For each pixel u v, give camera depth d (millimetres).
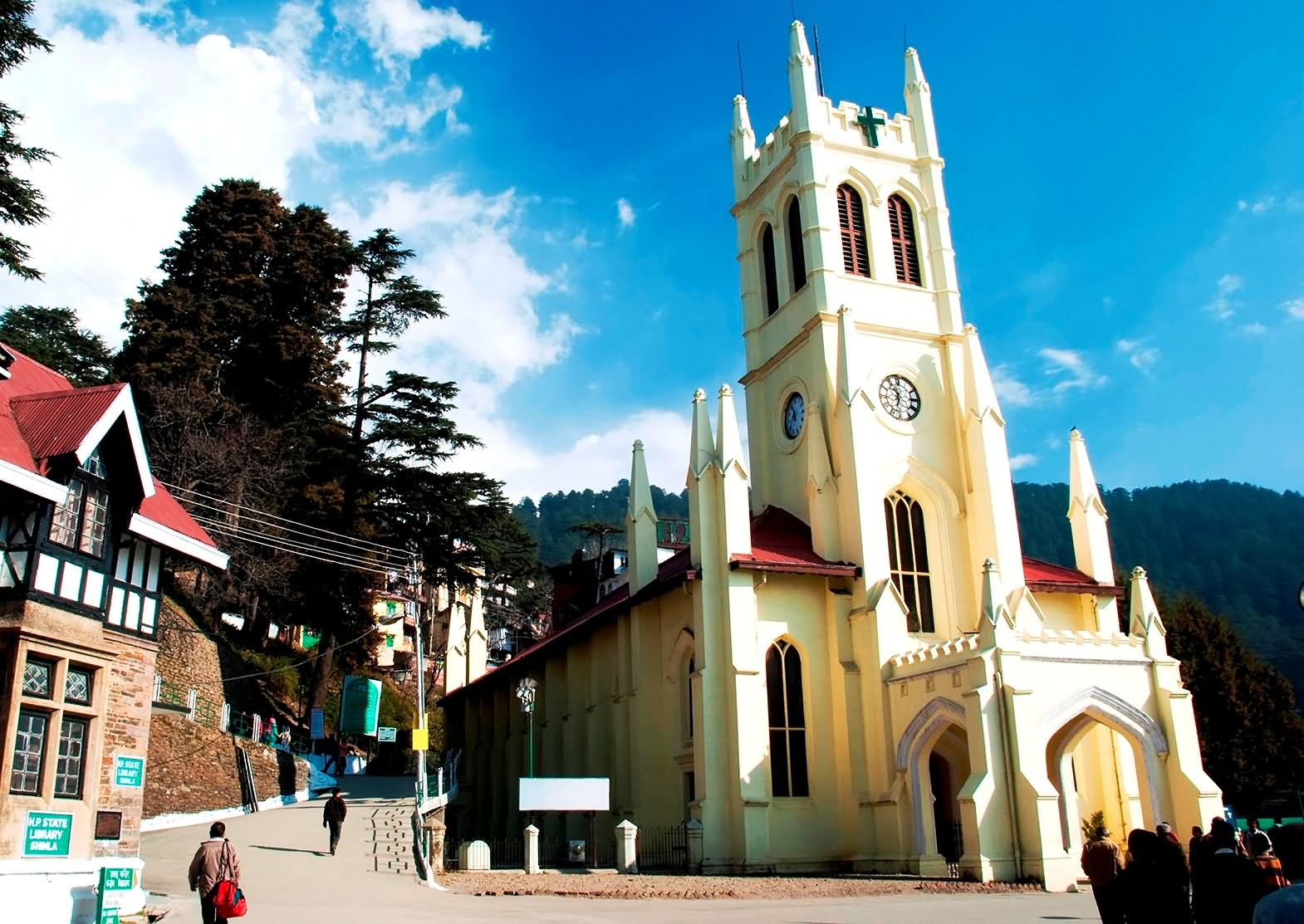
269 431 61812
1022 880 33719
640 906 26547
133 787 24781
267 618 69250
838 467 47156
